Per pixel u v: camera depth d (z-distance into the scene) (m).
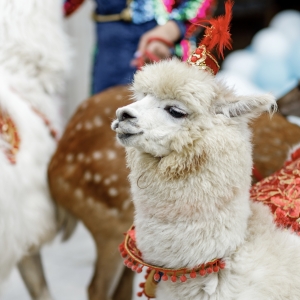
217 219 2.09
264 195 2.42
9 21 3.55
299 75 6.79
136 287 4.30
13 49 3.58
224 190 2.07
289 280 2.07
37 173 3.43
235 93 2.19
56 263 5.06
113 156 3.41
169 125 2.07
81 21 7.25
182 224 2.10
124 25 4.36
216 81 2.15
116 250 3.45
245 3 9.25
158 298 2.31
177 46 4.02
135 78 2.16
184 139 2.06
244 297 2.07
